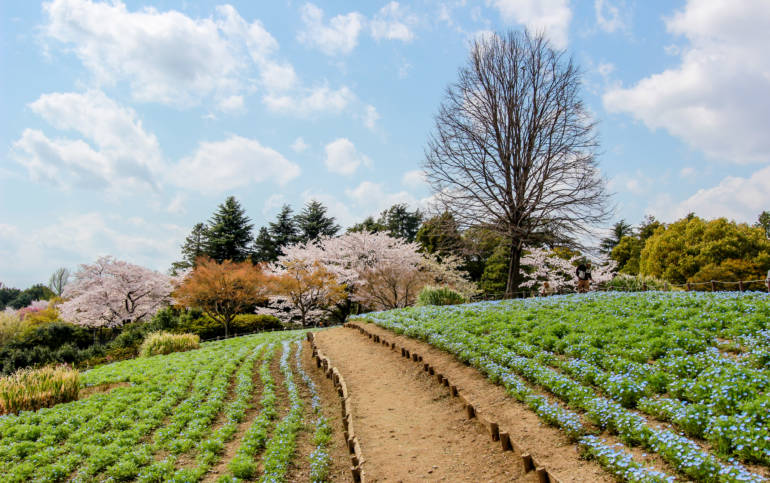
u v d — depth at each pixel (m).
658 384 7.73
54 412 12.31
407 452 8.04
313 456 8.53
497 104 29.19
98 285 41.75
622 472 5.40
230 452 9.33
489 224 28.23
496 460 7.10
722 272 32.78
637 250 52.00
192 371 17.30
